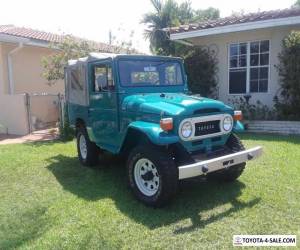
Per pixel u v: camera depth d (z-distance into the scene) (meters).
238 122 5.73
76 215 4.80
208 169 4.64
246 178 6.07
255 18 11.17
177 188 4.87
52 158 8.09
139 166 5.20
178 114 4.80
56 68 11.92
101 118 6.28
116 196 5.50
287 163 6.86
